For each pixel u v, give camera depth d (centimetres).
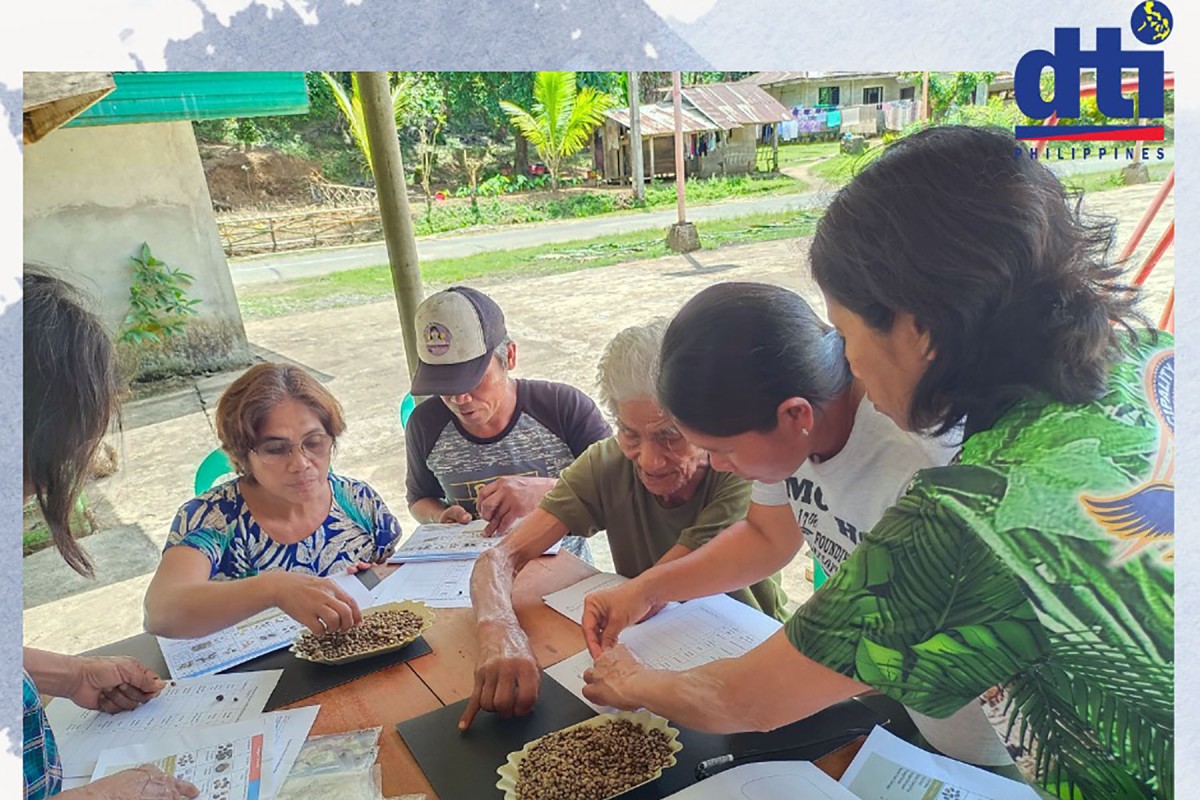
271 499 166
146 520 223
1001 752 106
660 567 135
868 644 89
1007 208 92
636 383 139
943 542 88
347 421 249
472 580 151
